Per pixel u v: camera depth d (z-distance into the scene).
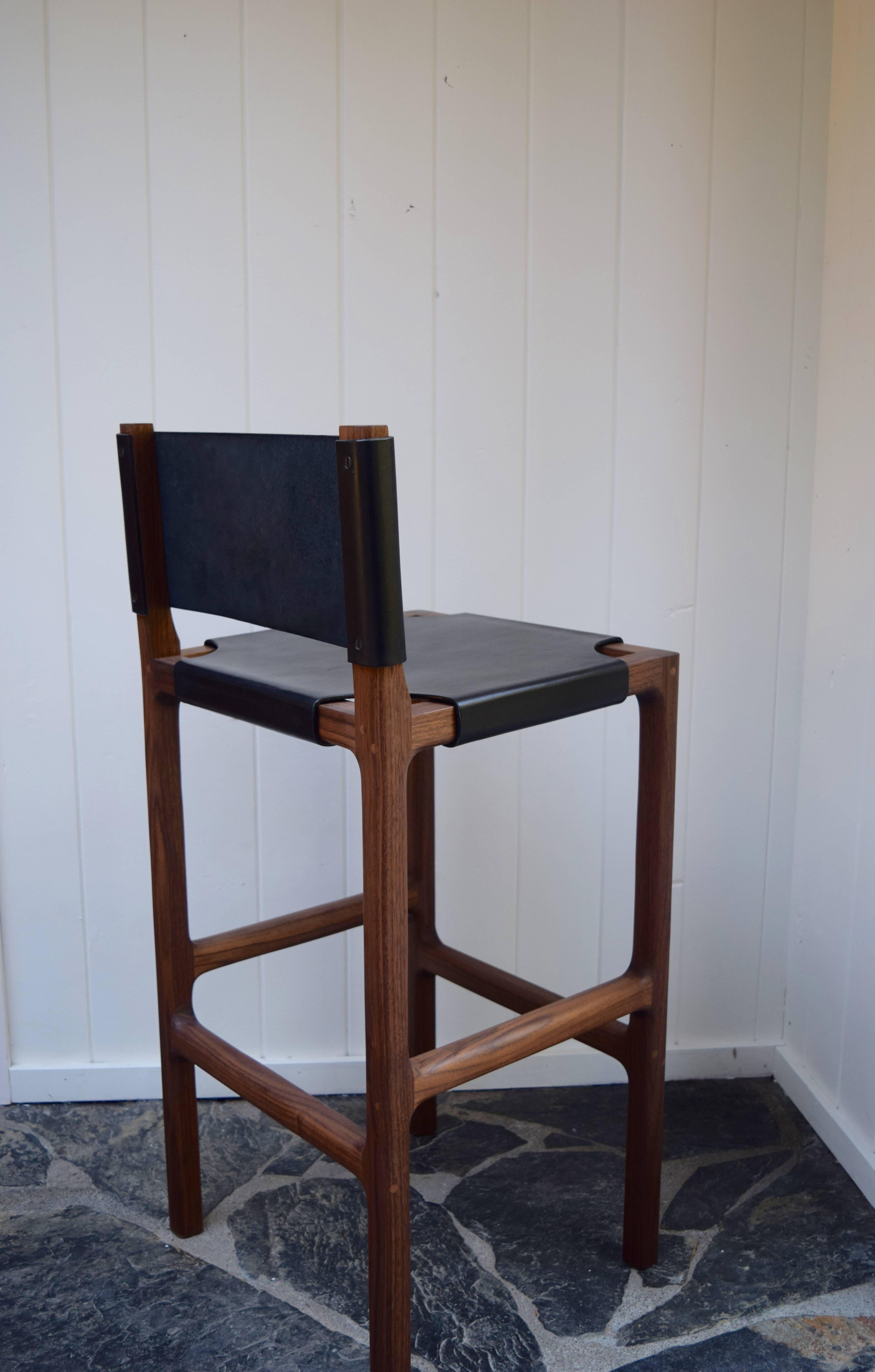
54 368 1.42
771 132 1.43
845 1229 1.31
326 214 1.41
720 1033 1.66
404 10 1.37
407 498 1.49
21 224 1.38
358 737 0.88
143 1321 1.16
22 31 1.34
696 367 1.48
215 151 1.38
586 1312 1.17
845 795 1.43
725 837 1.59
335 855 1.58
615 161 1.42
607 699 1.04
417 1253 1.26
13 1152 1.46
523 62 1.39
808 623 1.54
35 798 1.52
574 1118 1.55
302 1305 1.19
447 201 1.42
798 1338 1.14
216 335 1.43
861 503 1.37
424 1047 1.45
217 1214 1.34
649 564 1.53
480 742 1.54
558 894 1.61
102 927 1.56
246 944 1.25
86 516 1.46
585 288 1.45
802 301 1.47
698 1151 1.46
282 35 1.36
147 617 1.13
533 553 1.52
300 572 0.90
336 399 1.46
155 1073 1.59
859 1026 1.40
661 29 1.39
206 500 1.02
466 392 1.47
